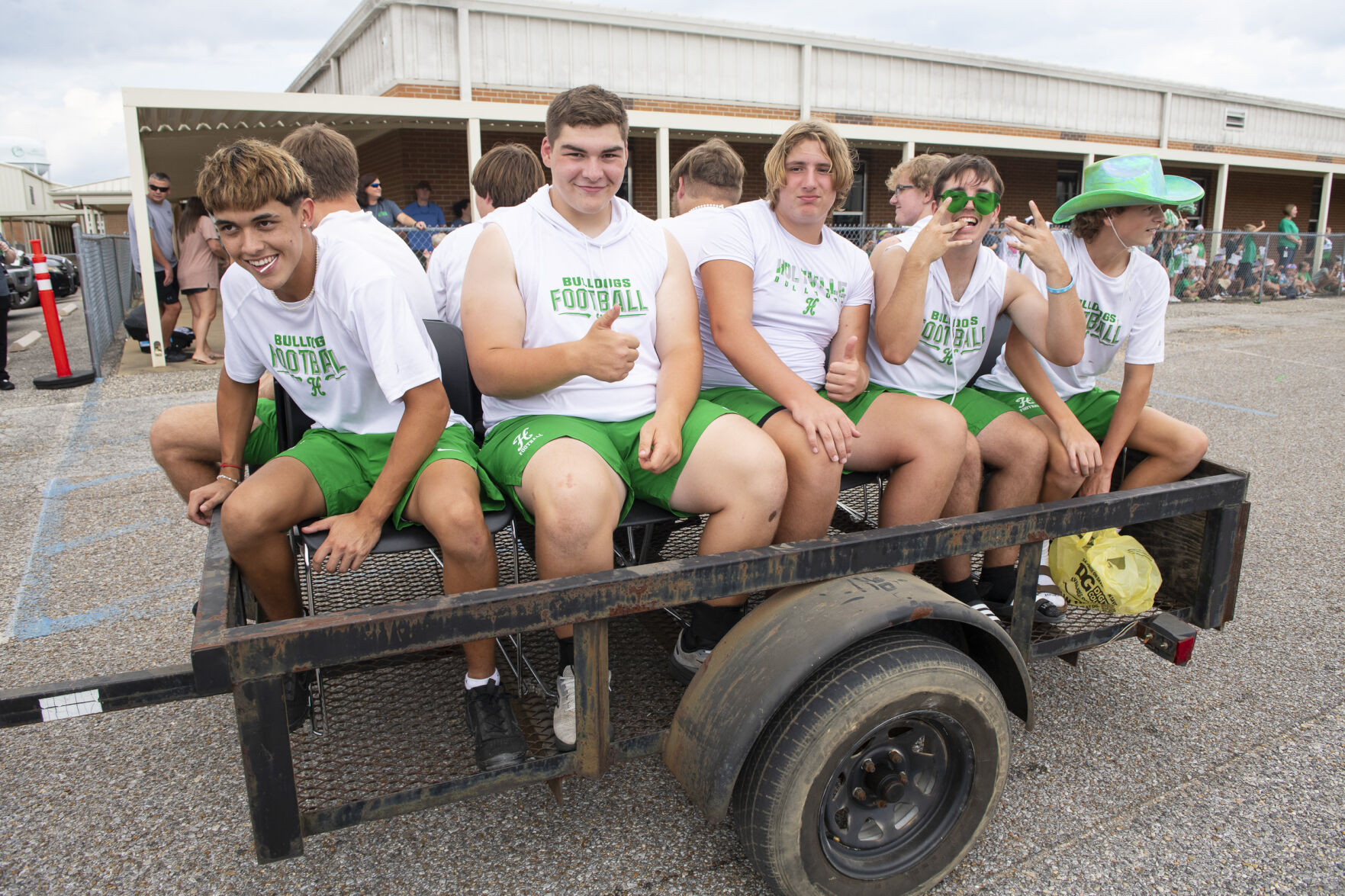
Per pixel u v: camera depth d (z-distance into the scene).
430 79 11.48
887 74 14.78
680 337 2.24
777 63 13.85
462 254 2.71
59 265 15.73
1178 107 18.22
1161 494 2.10
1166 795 2.18
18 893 1.86
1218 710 2.56
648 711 2.07
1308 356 8.88
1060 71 16.44
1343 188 22.70
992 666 1.90
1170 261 14.32
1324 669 2.80
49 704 1.39
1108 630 2.21
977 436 2.54
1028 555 1.98
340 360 2.05
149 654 2.88
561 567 1.86
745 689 1.62
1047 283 2.38
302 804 1.75
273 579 1.93
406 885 1.88
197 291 8.07
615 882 1.88
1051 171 17.41
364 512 1.89
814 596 1.71
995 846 2.00
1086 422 2.89
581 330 2.17
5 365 7.03
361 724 2.04
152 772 2.29
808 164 2.31
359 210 2.67
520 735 1.85
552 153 2.11
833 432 2.09
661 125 11.26
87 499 4.42
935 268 2.51
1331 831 2.04
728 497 1.97
